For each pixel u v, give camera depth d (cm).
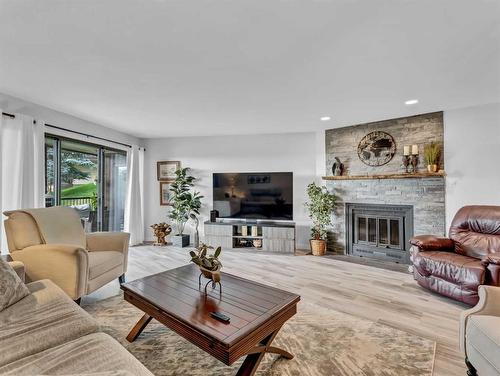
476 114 353
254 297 176
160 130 499
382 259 423
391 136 422
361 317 237
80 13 168
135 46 207
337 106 355
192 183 559
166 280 205
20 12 166
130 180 523
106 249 295
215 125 460
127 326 216
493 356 127
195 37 195
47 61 230
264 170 525
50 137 388
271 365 171
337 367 170
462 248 302
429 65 238
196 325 141
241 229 512
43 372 100
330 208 467
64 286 226
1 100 308
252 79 269
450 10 165
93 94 310
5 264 163
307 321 229
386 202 420
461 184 363
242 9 165
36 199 332
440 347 193
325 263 408
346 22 178
